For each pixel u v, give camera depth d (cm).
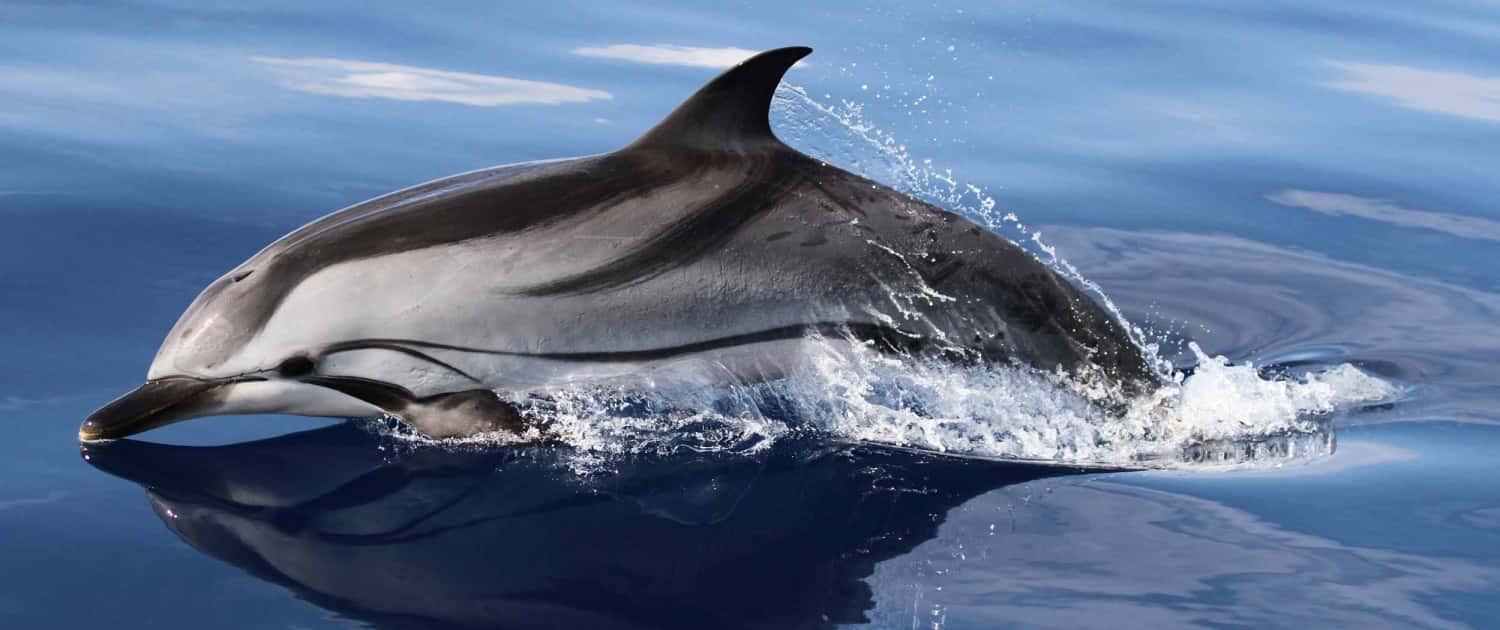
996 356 509
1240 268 648
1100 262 641
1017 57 899
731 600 368
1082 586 384
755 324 492
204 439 463
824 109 727
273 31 852
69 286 536
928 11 971
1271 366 554
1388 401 530
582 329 485
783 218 495
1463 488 461
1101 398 511
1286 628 366
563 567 383
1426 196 748
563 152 705
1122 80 886
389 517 411
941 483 454
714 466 459
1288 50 974
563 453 466
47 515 395
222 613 348
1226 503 447
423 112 749
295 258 486
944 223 514
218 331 475
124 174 641
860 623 359
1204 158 779
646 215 487
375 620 349
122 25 838
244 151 679
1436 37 1031
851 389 511
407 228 489
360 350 480
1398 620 374
